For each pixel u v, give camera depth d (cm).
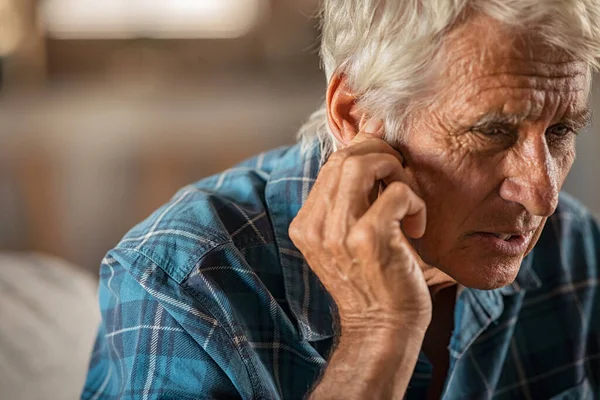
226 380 96
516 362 125
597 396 131
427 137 89
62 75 429
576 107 88
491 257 92
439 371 119
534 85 84
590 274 131
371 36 91
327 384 88
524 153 86
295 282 107
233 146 358
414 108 89
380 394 87
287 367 104
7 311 147
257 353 101
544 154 86
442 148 88
